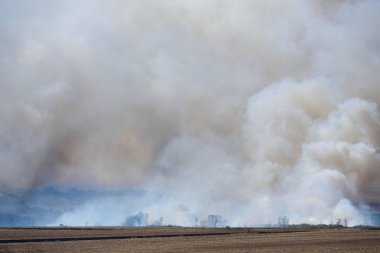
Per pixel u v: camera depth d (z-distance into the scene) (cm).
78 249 9694
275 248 9719
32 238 13388
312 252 8762
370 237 12875
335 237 12975
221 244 10944
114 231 18138
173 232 17012
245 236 14025
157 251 9262
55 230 19075
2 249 9669
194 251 9212
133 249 9694
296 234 14800
